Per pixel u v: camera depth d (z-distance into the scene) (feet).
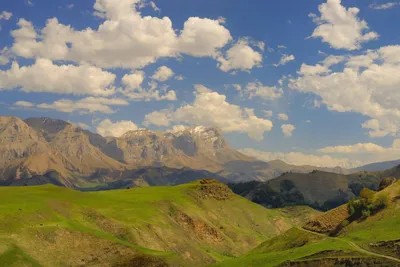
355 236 506.07
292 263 465.06
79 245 507.30
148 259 512.63
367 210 560.20
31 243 475.31
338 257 453.58
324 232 583.99
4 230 472.44
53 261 469.98
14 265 427.74
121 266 499.10
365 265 434.30
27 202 568.41
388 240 464.24
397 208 544.21
